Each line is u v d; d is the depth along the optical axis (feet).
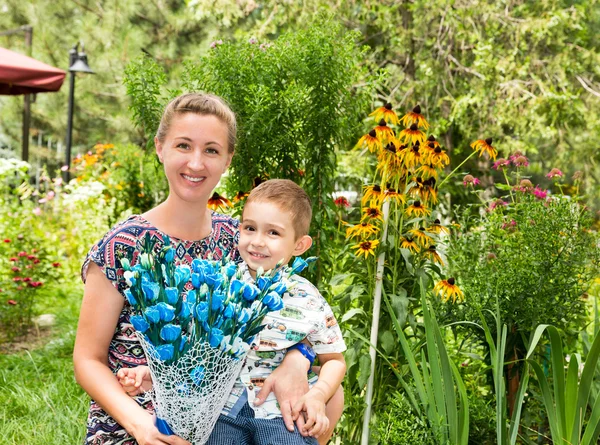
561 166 32.78
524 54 32.86
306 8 30.83
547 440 10.98
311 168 11.75
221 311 5.33
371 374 9.98
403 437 9.32
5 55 20.38
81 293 23.06
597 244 10.68
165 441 5.60
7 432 11.82
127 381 6.08
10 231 23.94
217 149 6.40
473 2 31.48
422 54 32.55
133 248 6.25
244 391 6.57
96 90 44.50
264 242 6.89
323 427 6.38
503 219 11.95
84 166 31.37
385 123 10.37
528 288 10.32
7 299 18.86
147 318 5.23
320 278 11.54
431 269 10.75
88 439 6.48
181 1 45.24
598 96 32.17
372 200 10.28
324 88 11.75
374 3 32.22
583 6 32.78
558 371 8.65
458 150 32.91
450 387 8.90
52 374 15.07
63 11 46.21
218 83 11.94
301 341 6.93
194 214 6.61
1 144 50.57
